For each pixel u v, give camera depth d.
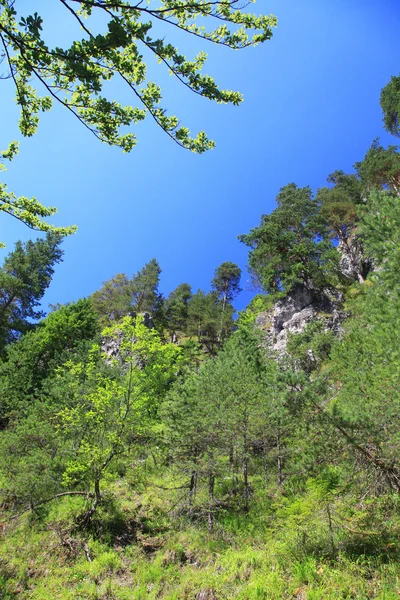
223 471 13.00
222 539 10.93
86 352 26.00
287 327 35.00
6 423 21.94
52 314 37.25
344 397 10.69
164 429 15.30
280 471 13.84
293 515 8.87
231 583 8.00
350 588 6.39
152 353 15.56
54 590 8.92
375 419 7.96
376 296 9.29
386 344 8.77
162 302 51.12
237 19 4.07
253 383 14.50
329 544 7.91
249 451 14.96
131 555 10.90
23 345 29.03
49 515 12.92
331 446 8.09
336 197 42.81
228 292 57.19
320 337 24.19
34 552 10.75
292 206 41.53
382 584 6.21
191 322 49.59
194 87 4.44
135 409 14.91
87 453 13.56
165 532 12.17
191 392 15.48
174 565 9.97
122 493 15.01
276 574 7.56
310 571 7.13
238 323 29.83
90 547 11.08
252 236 39.84
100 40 3.44
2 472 14.51
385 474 8.12
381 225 8.78
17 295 36.34
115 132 5.04
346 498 9.01
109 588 8.95
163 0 3.86
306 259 38.50
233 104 4.62
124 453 14.50
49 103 5.15
